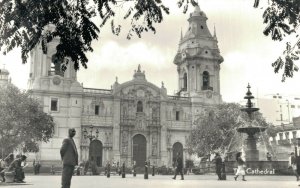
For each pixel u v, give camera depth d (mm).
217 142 67562
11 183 23969
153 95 86375
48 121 60125
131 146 82188
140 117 84188
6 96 56156
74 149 14492
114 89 82938
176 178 36469
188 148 75188
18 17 7891
